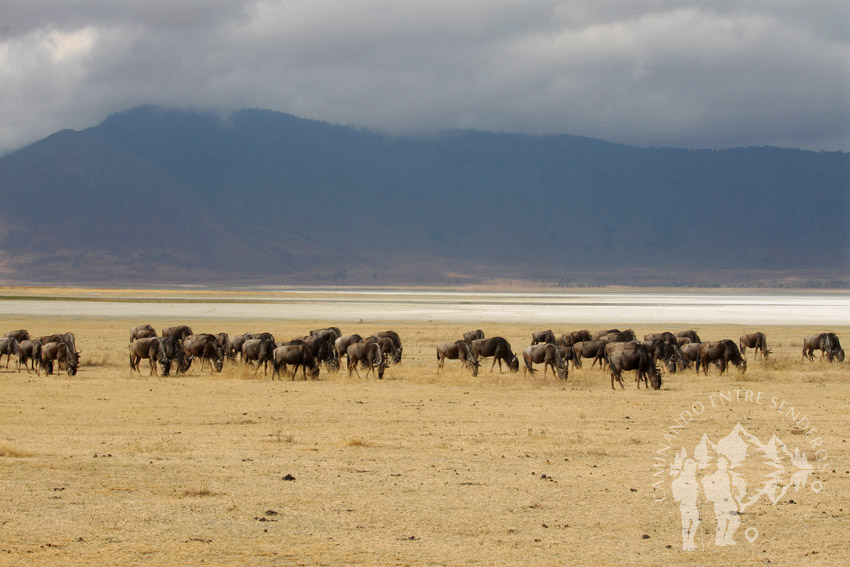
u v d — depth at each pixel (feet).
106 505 137.59
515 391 310.04
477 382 337.52
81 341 549.54
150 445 191.21
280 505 139.85
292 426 224.12
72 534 122.31
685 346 392.06
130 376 348.79
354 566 111.04
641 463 176.86
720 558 116.88
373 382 338.13
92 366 396.16
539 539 123.75
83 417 235.20
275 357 345.92
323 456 181.16
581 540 123.65
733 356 372.58
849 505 145.18
